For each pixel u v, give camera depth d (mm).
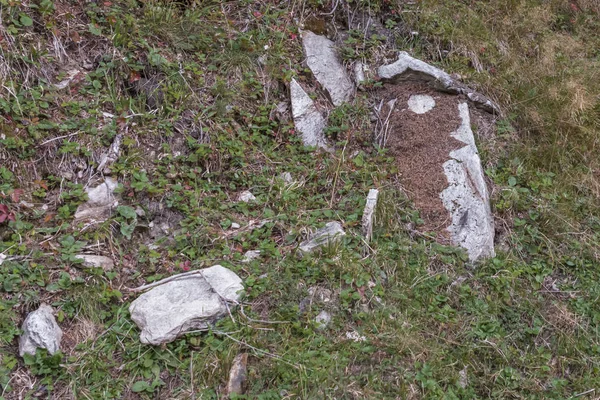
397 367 3594
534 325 4059
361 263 4062
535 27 6203
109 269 3887
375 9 5797
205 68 5051
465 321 3947
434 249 4281
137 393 3393
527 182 4895
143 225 4152
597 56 6371
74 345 3541
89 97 4574
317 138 4984
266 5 5629
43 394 3328
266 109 5012
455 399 3518
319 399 3369
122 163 4320
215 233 4172
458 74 5500
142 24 5023
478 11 6176
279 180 4578
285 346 3602
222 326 3637
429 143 4863
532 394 3693
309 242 4164
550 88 5500
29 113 4262
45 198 4113
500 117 5281
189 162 4531
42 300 3623
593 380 3816
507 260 4352
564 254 4516
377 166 4766
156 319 3553
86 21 4898
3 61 4328
